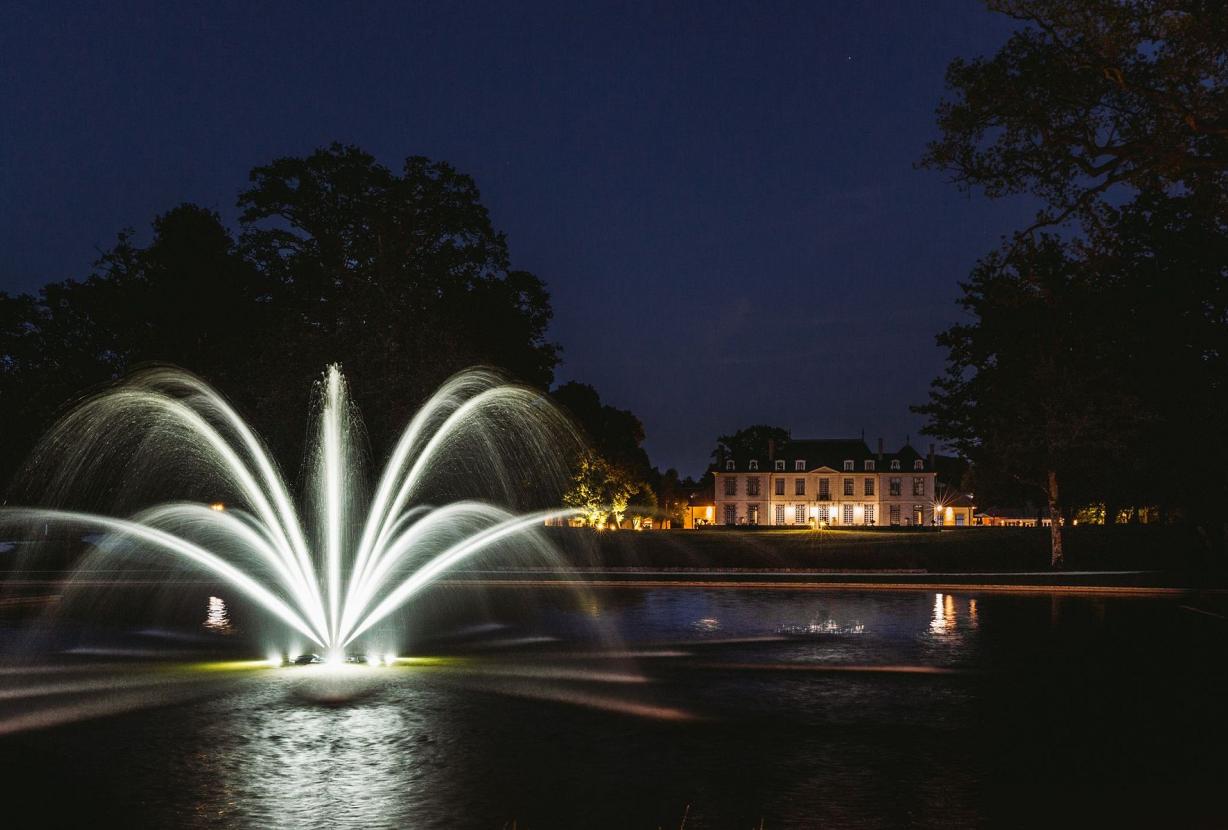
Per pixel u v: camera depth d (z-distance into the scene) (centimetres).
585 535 6234
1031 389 5091
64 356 6397
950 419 5394
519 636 2502
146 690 1717
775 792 1077
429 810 1009
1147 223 4578
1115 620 2959
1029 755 1253
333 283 5903
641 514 10356
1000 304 2353
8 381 5947
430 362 5191
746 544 6266
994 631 2652
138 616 2894
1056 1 1706
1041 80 1827
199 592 3622
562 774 1155
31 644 2309
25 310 6328
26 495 5703
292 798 1056
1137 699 1661
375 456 5116
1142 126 1823
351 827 957
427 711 1536
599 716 1502
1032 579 4450
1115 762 1219
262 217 6100
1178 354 5056
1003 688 1764
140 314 6159
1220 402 4988
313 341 5203
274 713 1520
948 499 13725
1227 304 4916
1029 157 1931
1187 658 2158
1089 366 5000
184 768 1186
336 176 5978
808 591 4038
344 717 1491
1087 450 4941
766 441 15400
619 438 10050
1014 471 5291
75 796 1066
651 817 984
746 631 2617
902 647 2320
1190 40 1638
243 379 5522
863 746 1303
